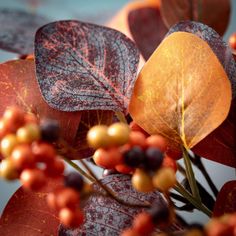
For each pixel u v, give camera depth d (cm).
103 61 41
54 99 39
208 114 37
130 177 39
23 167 29
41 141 30
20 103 40
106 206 38
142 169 31
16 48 51
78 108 39
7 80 40
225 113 37
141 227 30
